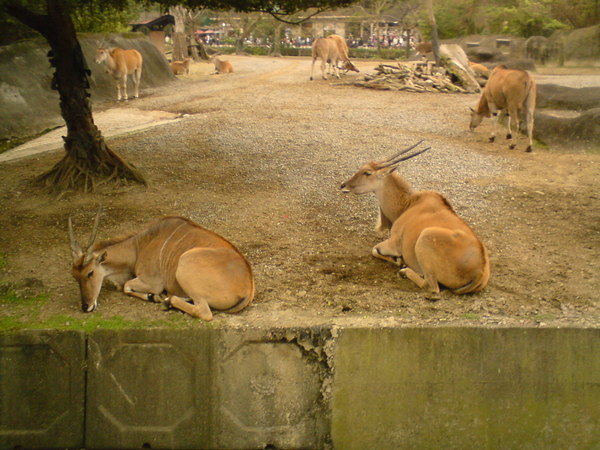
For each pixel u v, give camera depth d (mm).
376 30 57719
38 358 7656
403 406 7711
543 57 28406
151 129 15055
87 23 22828
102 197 11172
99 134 11680
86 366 7660
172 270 8039
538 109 16531
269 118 16016
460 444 7750
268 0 11891
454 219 8352
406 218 8641
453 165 12633
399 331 7590
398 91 21172
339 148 13523
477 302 8062
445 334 7590
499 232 9859
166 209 10711
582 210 10500
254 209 10719
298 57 46469
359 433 7770
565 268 8836
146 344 7641
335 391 7715
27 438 7738
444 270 8078
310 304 8094
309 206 10859
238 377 7711
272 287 8469
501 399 7672
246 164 12617
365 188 8938
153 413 7738
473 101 19344
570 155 13406
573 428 7699
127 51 19984
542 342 7578
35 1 11070
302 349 7672
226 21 55688
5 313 7922
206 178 11961
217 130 14719
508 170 12430
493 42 30469
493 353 7602
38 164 12875
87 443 7770
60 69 11422
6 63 17359
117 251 8195
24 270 8852
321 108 17578
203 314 7750
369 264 9039
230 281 7770
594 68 26062
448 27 36656
